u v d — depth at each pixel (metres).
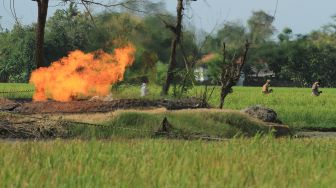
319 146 31.50
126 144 30.47
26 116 48.53
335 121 72.25
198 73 85.62
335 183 18.73
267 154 26.95
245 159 24.86
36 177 19.14
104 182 18.66
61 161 23.56
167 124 50.75
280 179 19.53
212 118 54.56
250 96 119.00
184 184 18.38
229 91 70.25
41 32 70.75
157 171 20.66
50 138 46.06
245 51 69.75
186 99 67.25
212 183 18.48
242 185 18.64
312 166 22.98
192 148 28.95
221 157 25.38
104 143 30.34
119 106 58.03
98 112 56.12
